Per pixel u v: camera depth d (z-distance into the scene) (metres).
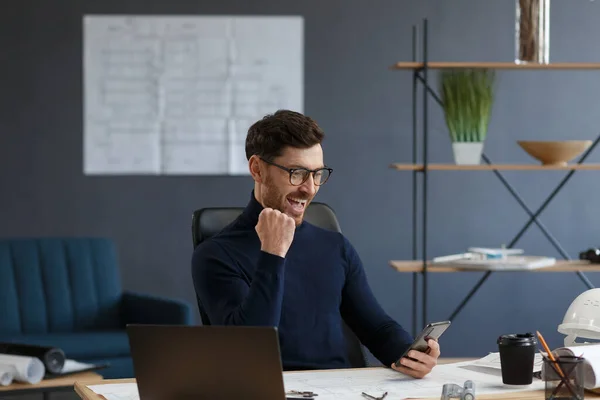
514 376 2.33
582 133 6.40
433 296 6.38
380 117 6.32
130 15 6.21
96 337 5.10
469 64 4.84
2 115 6.21
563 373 2.10
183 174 6.29
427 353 2.47
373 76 6.32
